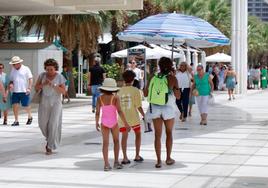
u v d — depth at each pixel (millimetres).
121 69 57719
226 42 27156
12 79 27250
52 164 16578
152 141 21797
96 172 15367
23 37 57562
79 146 20422
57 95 18344
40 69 41125
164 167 16172
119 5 34906
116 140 15852
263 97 56656
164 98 15852
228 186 13578
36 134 24016
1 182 13953
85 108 39812
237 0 62219
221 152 19094
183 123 29266
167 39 30812
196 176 14844
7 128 26234
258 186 13562
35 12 39062
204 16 88250
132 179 14430
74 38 49250
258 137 23328
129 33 26141
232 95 52812
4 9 37156
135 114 16812
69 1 34906
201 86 28438
